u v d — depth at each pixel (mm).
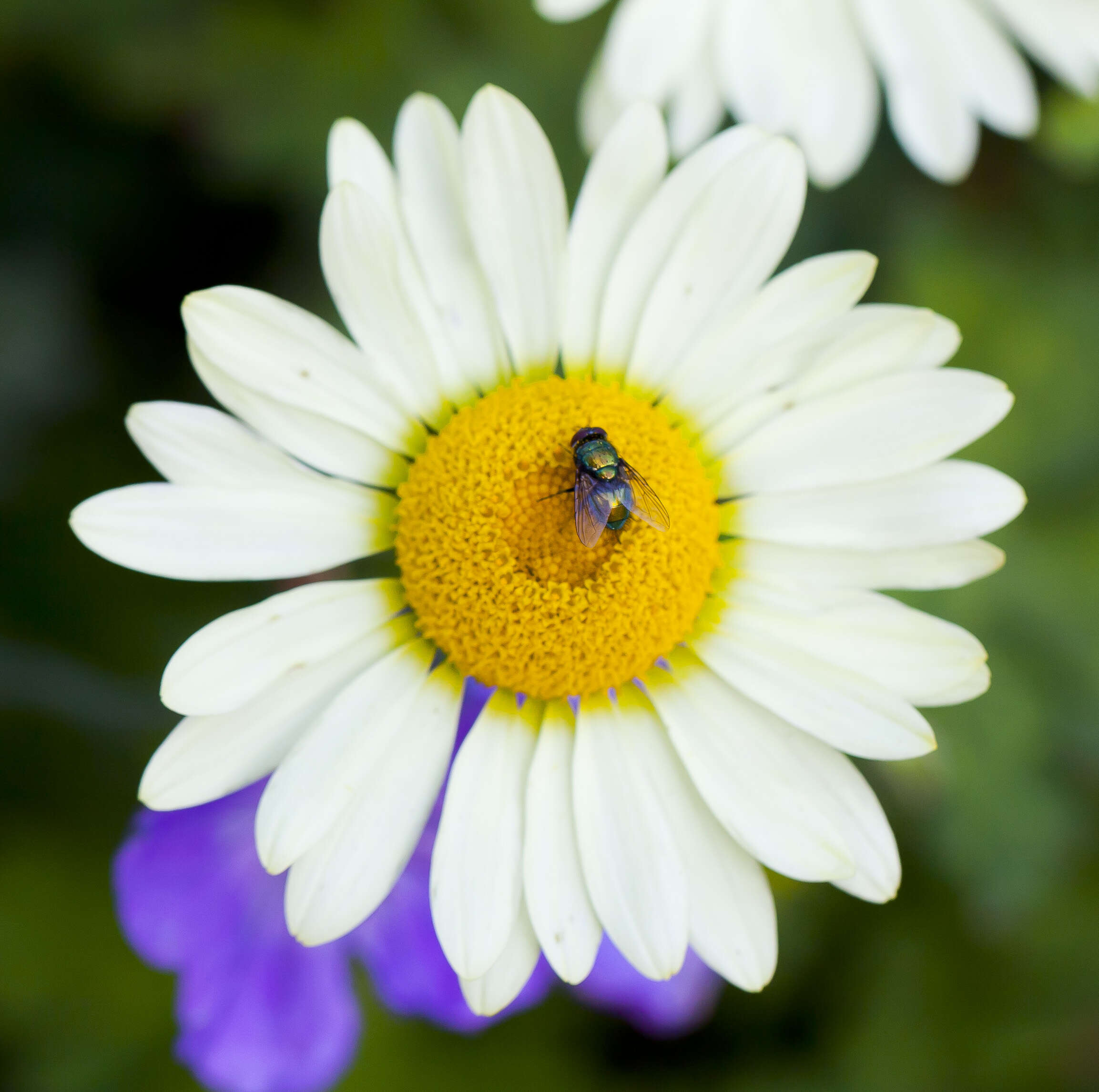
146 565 279
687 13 317
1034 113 320
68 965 333
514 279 290
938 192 348
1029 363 341
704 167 289
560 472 286
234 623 281
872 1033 345
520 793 287
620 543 286
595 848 286
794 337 290
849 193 348
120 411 349
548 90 343
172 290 352
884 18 319
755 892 286
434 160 288
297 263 348
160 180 349
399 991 302
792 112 317
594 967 305
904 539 289
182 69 343
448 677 288
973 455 342
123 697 334
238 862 298
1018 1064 343
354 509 287
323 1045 300
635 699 290
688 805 288
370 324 286
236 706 279
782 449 291
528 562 286
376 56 343
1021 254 345
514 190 288
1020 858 330
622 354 292
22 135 349
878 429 289
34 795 338
